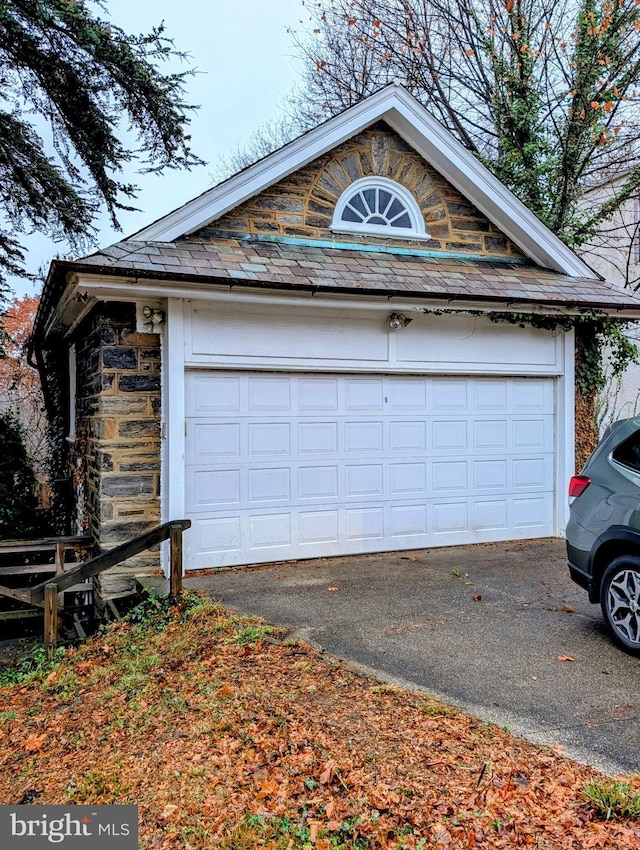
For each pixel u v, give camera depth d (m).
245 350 6.43
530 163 12.14
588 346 8.23
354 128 7.06
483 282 7.13
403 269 7.00
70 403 9.81
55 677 4.49
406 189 7.65
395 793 2.63
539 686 3.61
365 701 3.42
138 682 4.09
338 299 6.34
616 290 8.00
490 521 7.84
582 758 2.85
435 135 7.40
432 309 6.81
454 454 7.63
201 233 6.67
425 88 15.73
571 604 5.22
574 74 12.07
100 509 6.22
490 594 5.53
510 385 7.92
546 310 7.22
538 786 2.64
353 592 5.60
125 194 9.57
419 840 2.37
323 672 3.83
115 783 3.01
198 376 6.36
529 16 12.77
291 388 6.81
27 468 10.48
